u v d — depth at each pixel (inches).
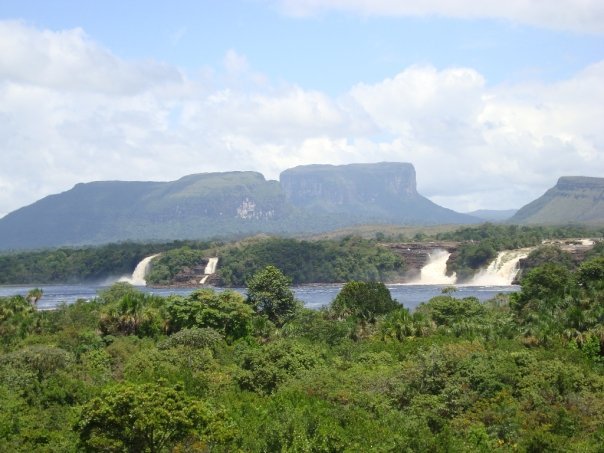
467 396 2667.3
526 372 2839.6
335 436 2164.1
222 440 2082.9
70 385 2861.7
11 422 2453.2
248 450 2159.2
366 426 2299.5
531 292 5354.3
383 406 2642.7
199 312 4288.9
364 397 2684.5
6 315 4682.6
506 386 2731.3
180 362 3329.2
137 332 4266.7
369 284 5221.5
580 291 4808.1
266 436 2161.7
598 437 2290.8
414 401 2667.3
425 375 2832.2
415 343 3782.0
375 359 3508.9
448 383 2751.0
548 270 5516.7
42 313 4837.6
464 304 4950.8
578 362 3223.4
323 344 3961.6
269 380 3097.9
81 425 2031.3
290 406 2460.6
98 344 3934.5
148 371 3120.1
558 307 4480.8
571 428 2373.3
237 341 4116.6
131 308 4301.2
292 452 2095.2
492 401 2598.4
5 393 2773.1
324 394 2770.7
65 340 3998.5
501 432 2373.3
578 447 2154.3
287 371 3164.4
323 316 4840.1
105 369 3393.2
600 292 4527.6
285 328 4463.6
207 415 2117.4
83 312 4805.6
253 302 5132.9
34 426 2493.8
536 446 2180.1
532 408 2556.6
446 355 2965.1
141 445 2022.6
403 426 2362.2
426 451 2123.5
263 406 2559.1
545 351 3339.1
